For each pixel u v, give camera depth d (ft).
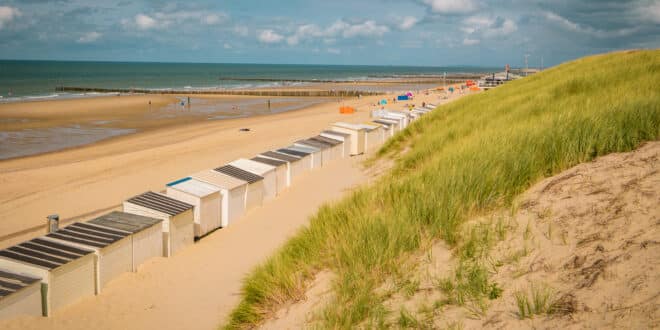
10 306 22.13
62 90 280.72
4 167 74.84
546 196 17.43
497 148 24.35
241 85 400.26
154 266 29.96
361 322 14.64
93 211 49.24
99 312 24.06
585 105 30.35
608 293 11.23
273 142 93.76
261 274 21.52
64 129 122.31
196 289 26.08
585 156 19.93
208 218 36.63
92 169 69.05
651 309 10.12
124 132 118.83
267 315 18.28
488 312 12.59
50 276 23.50
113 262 27.48
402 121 95.61
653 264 11.46
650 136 19.80
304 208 40.04
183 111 174.19
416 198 21.30
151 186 58.59
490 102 61.31
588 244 13.51
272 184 45.70
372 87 402.93
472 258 15.33
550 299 11.92
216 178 40.60
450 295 13.97
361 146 71.20
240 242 33.63
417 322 13.21
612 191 15.87
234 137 102.32
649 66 49.44
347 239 20.47
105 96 237.66
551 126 24.84
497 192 19.19
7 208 50.44
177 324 22.20
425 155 35.83
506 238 15.74
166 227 31.76
